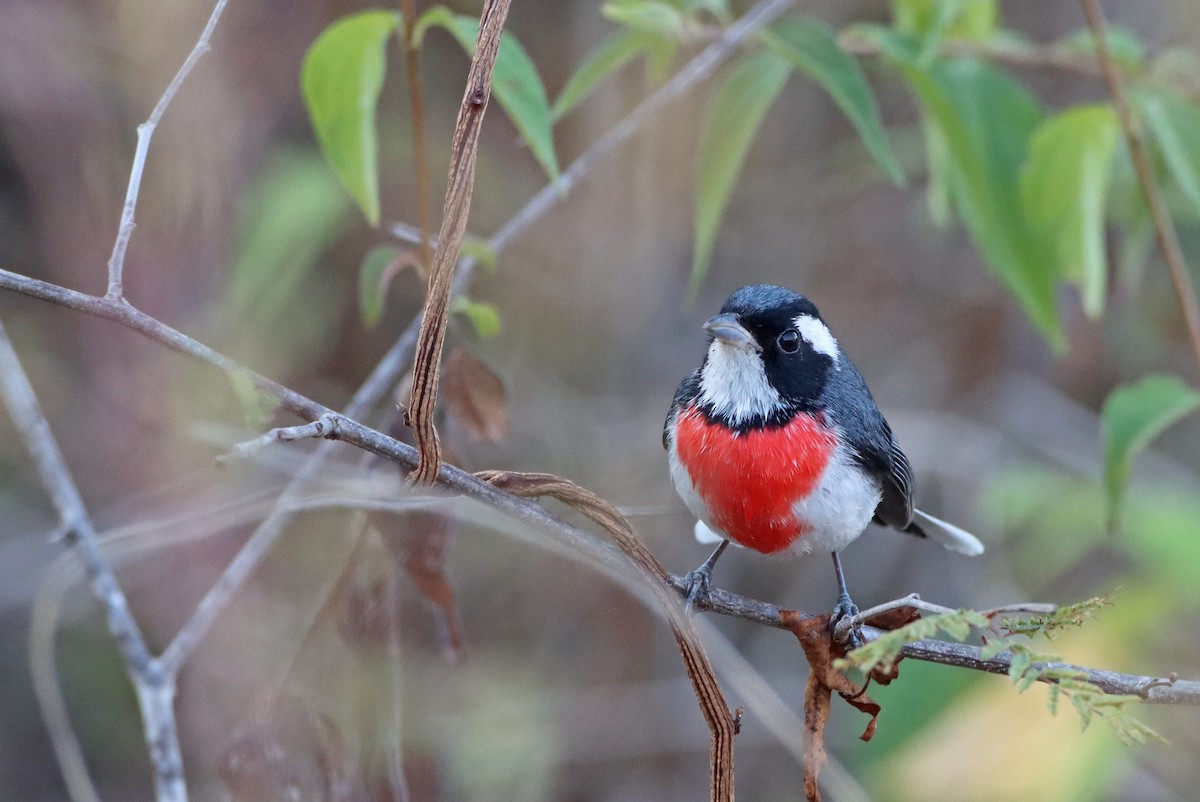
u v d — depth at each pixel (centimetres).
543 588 1220
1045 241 948
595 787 1198
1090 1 904
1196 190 941
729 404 801
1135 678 579
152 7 1023
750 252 1506
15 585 1127
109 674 1133
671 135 1240
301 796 780
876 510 940
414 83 759
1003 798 945
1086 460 1384
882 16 1461
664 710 1222
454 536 805
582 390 1292
